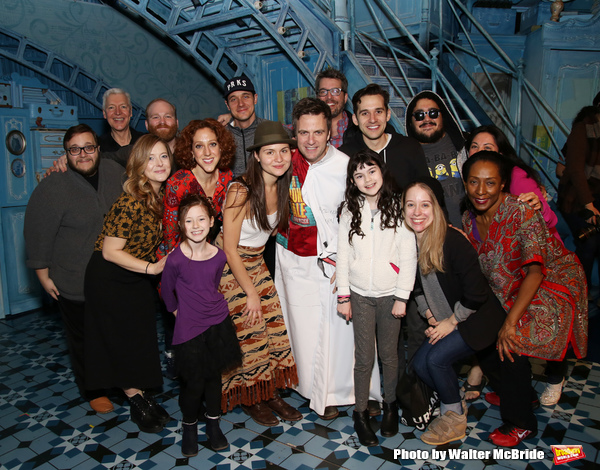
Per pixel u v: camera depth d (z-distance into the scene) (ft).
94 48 17.90
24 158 13.74
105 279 7.90
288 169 7.86
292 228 8.15
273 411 8.84
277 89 18.21
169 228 8.01
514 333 6.97
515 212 7.00
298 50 14.07
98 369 8.04
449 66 18.98
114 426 8.58
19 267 14.39
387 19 19.03
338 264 7.69
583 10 18.81
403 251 7.32
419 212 7.00
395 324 7.72
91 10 17.66
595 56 16.81
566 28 16.62
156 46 19.67
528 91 15.02
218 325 7.45
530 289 6.88
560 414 8.39
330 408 8.61
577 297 7.61
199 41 17.34
